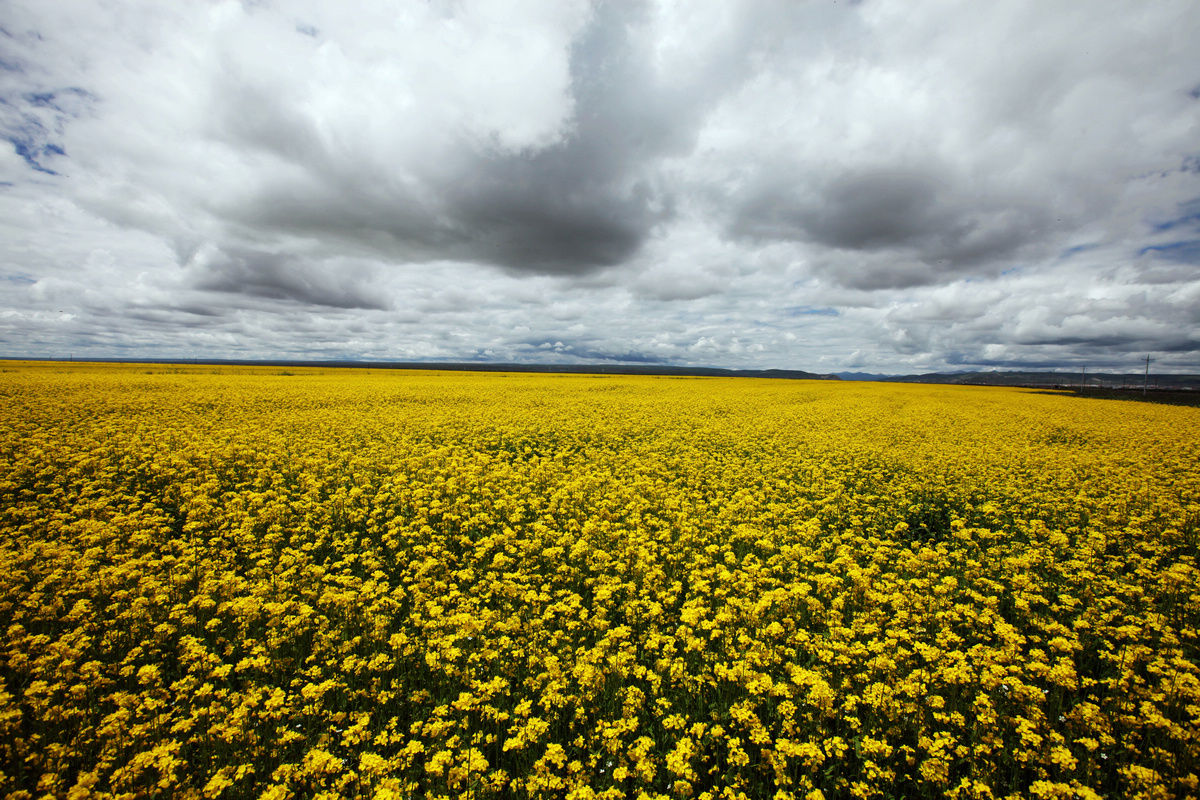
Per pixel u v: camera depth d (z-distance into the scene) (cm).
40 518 880
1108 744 433
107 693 508
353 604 624
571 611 627
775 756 412
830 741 434
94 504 908
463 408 2492
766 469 1426
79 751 417
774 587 748
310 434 1716
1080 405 3612
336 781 389
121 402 2159
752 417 2462
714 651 576
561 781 396
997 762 442
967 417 2588
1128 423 2427
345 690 496
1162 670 503
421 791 422
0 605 578
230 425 1833
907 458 1515
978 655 521
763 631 580
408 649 545
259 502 981
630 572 766
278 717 462
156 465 1177
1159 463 1507
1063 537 859
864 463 1495
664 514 1038
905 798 411
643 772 404
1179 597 683
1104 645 600
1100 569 784
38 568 666
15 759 412
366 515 1011
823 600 712
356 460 1343
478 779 402
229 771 413
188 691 507
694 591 730
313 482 1142
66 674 476
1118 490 1166
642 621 650
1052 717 488
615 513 1014
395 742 459
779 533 920
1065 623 662
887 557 836
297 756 455
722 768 450
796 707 490
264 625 605
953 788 399
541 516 1010
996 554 848
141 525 861
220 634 595
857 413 2677
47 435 1441
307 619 593
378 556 829
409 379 4803
